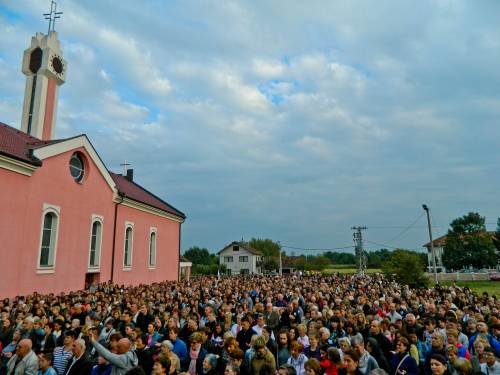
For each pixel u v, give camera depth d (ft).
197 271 247.70
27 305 40.27
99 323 31.19
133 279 89.92
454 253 200.44
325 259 283.59
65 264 65.36
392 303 38.70
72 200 68.03
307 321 32.91
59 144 64.44
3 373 24.85
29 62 83.97
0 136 58.75
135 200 89.97
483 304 44.24
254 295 54.75
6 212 53.16
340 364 19.65
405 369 20.48
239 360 20.99
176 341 24.57
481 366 20.95
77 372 20.59
